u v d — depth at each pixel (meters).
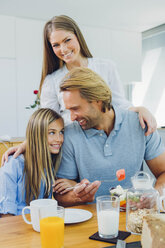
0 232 0.97
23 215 1.03
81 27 4.48
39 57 4.26
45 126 1.40
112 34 4.72
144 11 4.02
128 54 4.87
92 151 1.44
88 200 1.24
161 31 4.73
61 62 1.97
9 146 2.90
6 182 1.35
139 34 4.95
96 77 1.33
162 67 4.84
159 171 1.54
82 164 1.44
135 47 4.93
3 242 0.89
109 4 3.71
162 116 4.88
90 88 1.28
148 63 5.16
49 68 2.00
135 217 0.95
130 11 4.01
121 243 0.84
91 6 3.79
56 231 0.83
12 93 4.17
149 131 1.43
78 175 1.50
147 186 1.17
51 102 2.04
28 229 0.99
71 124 1.50
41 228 0.85
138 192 0.98
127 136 1.46
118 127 1.44
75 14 4.07
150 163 1.55
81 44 1.92
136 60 4.95
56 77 1.99
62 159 1.46
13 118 4.21
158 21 4.47
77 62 1.96
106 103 1.35
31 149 1.42
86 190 1.19
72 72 1.32
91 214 1.09
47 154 1.41
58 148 1.44
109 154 1.43
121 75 4.84
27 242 0.89
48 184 1.42
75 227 1.00
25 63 4.20
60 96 1.96
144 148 1.48
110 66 2.13
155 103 5.02
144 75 5.25
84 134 1.45
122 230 0.98
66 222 1.01
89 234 0.95
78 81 1.27
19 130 4.25
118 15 4.15
